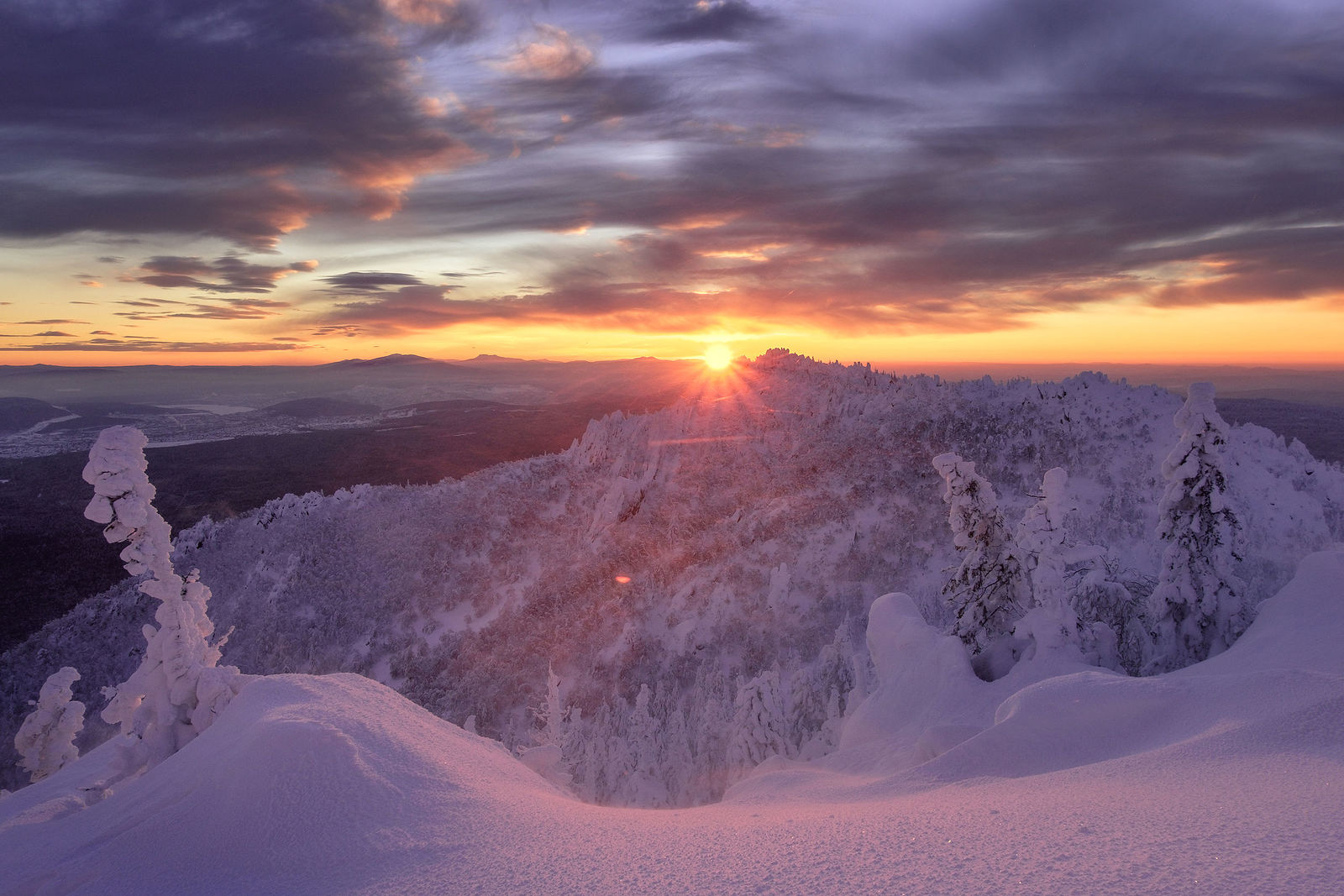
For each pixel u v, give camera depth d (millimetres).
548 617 79625
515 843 5715
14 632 99750
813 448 101500
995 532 21719
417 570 95750
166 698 14258
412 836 6051
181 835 6527
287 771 6910
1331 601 14055
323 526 106875
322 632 86812
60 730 22219
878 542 68938
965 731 11484
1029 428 82438
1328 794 4430
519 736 61188
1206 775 5617
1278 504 49688
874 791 8680
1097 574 23469
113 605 91688
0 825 9672
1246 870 3387
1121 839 4129
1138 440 74750
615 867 4883
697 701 48656
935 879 3859
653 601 73062
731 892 4109
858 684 28016
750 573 69750
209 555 108938
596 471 117750
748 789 12750
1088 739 8453
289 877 5727
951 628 22266
